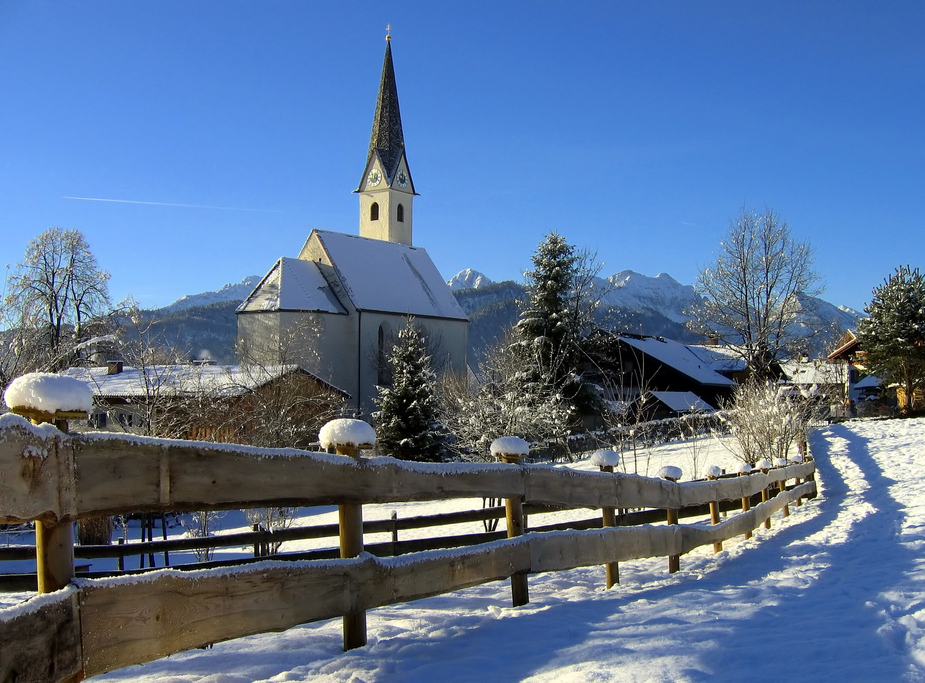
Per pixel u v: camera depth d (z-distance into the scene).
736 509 13.98
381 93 70.44
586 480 6.43
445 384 39.78
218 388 28.25
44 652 2.71
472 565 5.09
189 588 3.35
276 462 3.82
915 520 10.70
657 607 5.77
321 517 26.39
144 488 3.20
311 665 4.25
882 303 44.06
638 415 32.19
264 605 3.70
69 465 2.91
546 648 4.56
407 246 64.94
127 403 24.19
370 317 55.06
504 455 5.80
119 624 3.03
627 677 3.87
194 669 4.24
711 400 52.47
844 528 10.80
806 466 16.30
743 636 4.81
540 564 5.73
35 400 2.85
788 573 7.43
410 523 10.44
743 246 48.62
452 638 4.80
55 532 2.89
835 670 4.05
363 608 4.28
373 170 70.00
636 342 52.97
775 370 50.38
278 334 49.09
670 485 7.88
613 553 6.65
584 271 48.44
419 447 37.16
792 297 48.31
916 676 3.89
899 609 5.53
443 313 61.31
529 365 40.56
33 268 43.75
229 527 25.86
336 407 37.06
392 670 4.15
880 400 46.12
